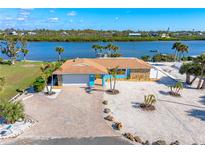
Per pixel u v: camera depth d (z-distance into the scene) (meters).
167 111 30.28
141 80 45.88
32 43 160.25
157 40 187.50
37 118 26.88
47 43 161.25
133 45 153.00
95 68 40.88
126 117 27.94
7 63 66.81
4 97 34.03
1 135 22.61
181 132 24.52
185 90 40.31
